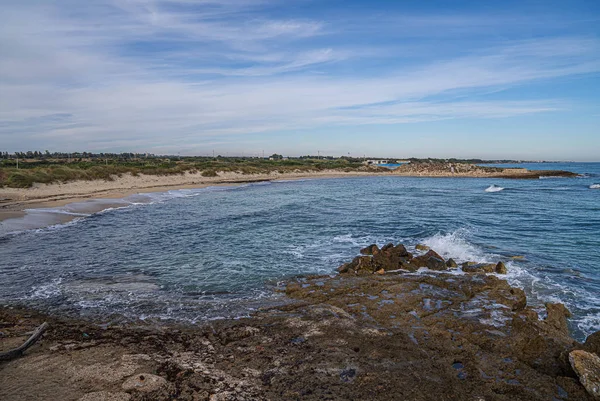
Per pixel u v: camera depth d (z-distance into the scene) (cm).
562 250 1521
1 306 889
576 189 5125
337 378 554
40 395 503
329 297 946
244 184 5966
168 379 548
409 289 982
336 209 2775
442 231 1912
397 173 10238
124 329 753
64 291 1008
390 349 650
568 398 518
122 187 4375
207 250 1517
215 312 854
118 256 1412
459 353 645
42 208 2586
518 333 721
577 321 860
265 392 518
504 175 8969
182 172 6188
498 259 1376
